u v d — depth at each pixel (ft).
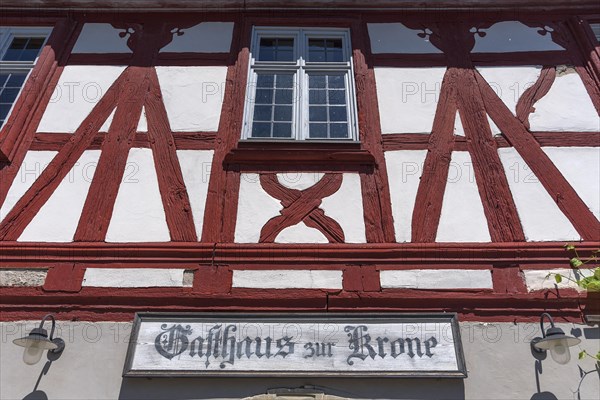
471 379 11.82
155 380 11.81
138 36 18.34
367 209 14.28
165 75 17.15
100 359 12.11
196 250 13.41
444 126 15.80
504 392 11.70
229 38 18.31
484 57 17.56
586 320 12.59
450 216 14.15
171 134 15.70
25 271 13.15
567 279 12.96
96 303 12.80
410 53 17.74
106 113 16.15
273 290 12.90
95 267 13.20
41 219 14.12
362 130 15.72
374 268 13.17
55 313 12.69
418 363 11.81
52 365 12.05
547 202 14.42
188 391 11.69
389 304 12.74
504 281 12.98
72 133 15.71
